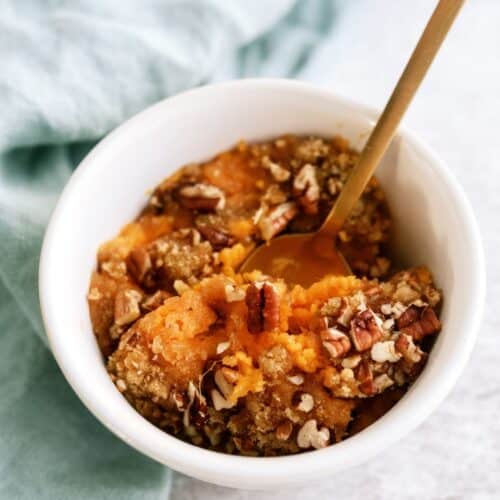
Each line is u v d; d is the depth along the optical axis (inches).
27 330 15.3
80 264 13.8
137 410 13.4
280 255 14.6
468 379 15.1
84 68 15.7
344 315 13.3
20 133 15.4
